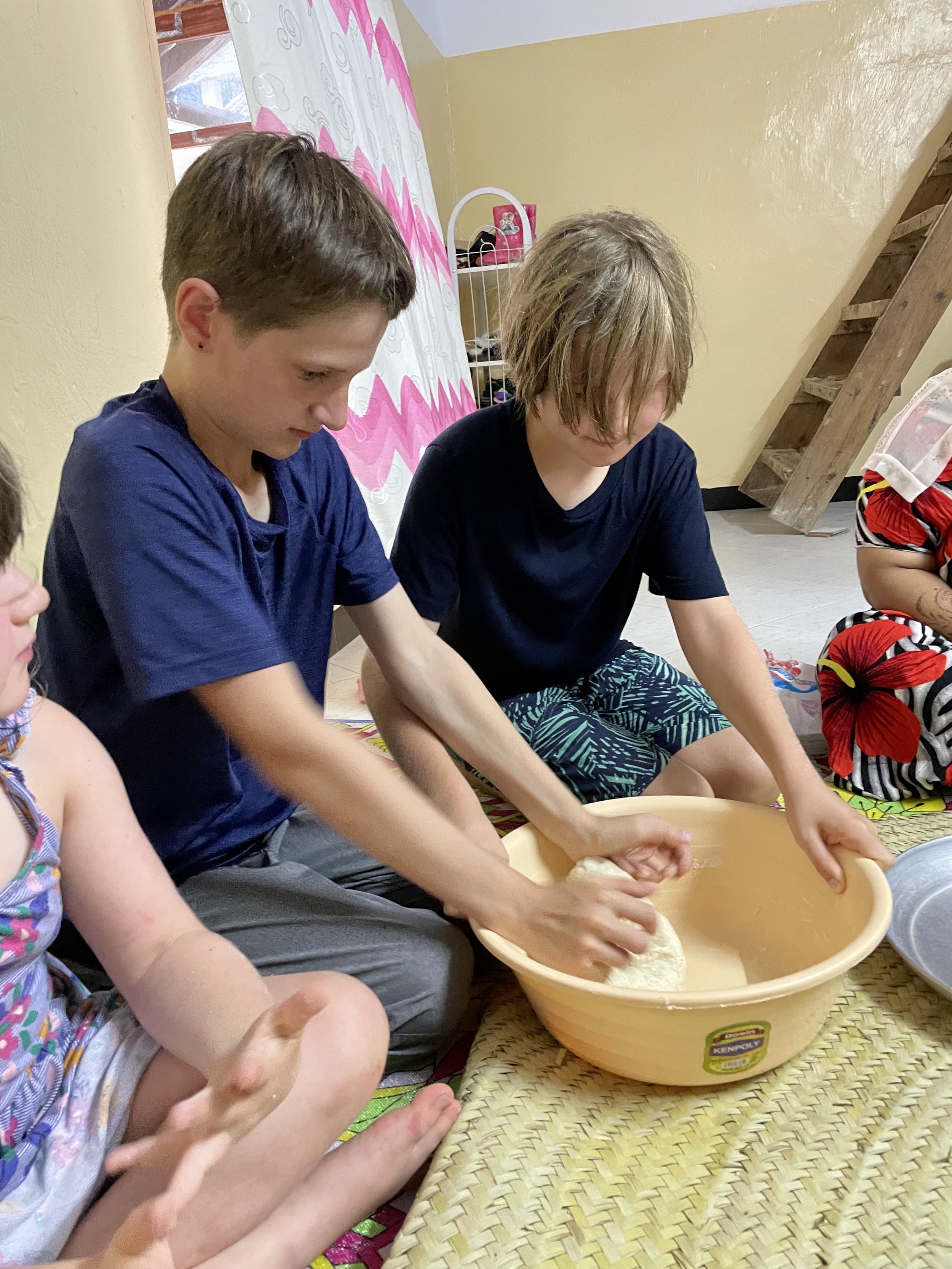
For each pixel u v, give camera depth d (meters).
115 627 0.69
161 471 0.71
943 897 0.93
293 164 0.68
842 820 0.83
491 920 0.75
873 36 3.24
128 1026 0.64
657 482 1.10
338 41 2.13
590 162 3.49
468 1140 0.68
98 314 1.29
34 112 1.17
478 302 3.53
